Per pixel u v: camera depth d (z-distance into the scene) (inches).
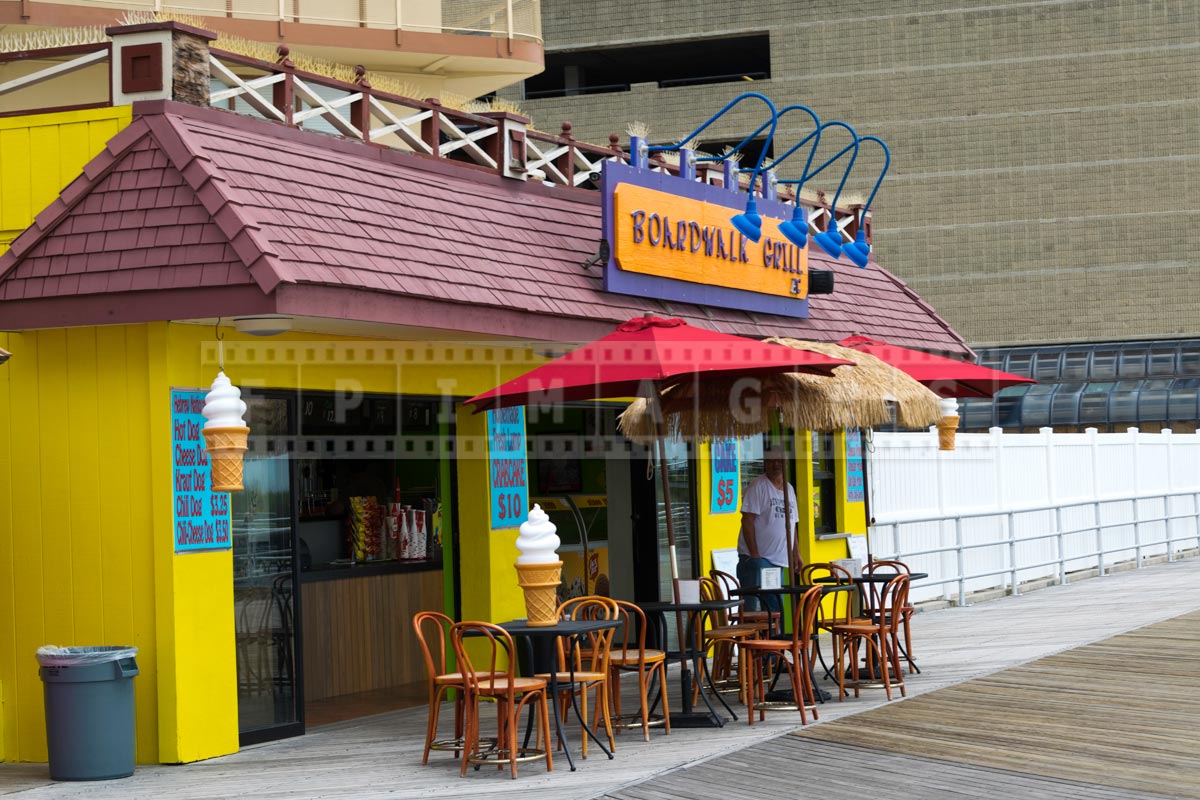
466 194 443.8
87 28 482.6
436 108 455.5
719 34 1744.6
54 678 350.0
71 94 480.1
